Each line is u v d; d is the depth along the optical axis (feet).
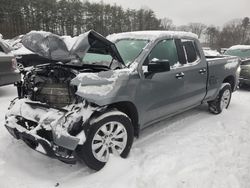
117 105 11.72
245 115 19.20
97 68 11.96
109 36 15.51
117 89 10.77
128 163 11.32
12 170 10.98
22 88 12.66
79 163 11.69
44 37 10.40
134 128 12.54
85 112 10.12
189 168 11.10
